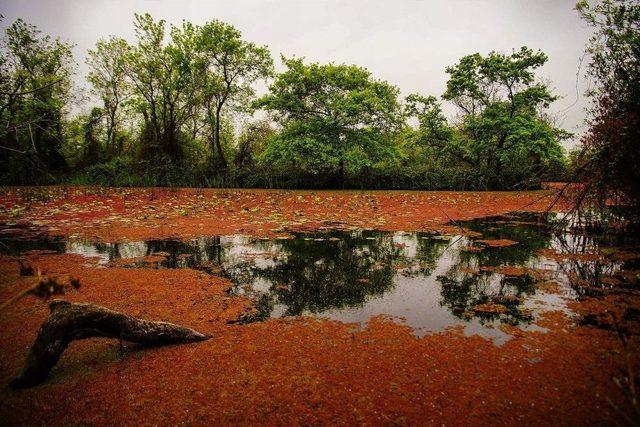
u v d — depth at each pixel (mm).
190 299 4211
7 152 18203
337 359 2895
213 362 2869
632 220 7262
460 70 21141
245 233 8180
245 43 23453
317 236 7926
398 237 7828
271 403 2373
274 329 3455
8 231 8203
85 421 2234
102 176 21359
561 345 3059
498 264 5664
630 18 5852
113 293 4355
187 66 22922
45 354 2588
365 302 4156
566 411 2254
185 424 2201
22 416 2277
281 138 19781
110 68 25250
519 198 16109
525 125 19984
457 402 2357
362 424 2174
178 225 9070
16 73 18891
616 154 5605
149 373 2727
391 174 22344
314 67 19953
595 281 4742
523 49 19500
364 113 19438
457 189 21531
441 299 4234
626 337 3166
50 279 1748
